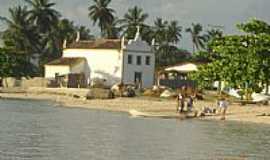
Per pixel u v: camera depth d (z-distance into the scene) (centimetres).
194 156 3638
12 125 5266
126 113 7375
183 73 13450
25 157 3344
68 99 9981
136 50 13575
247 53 7844
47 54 17425
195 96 9219
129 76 13462
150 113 7144
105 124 5666
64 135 4556
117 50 13388
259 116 7031
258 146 4238
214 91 10938
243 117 6894
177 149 3928
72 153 3559
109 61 13500
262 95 9300
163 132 5034
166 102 9288
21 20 16488
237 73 7969
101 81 13025
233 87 8275
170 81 12912
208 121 6412
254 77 7825
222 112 6812
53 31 17800
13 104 8662
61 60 13962
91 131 4938
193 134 4947
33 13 16938
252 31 7988
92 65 13725
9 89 12069
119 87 11088
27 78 14212
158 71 14012
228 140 4575
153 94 10875
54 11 17225
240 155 3753
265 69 7781
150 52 13775
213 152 3844
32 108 7869
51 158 3341
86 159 3350
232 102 8775
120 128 5284
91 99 9919
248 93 8450
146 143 4200
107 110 7856
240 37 7981
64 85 13175
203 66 8681
